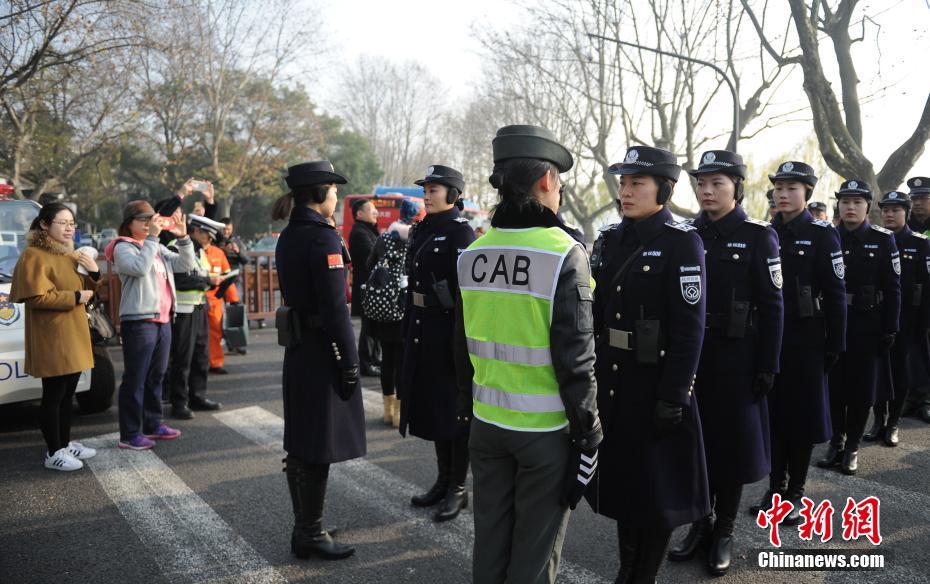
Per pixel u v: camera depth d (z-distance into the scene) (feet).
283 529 11.74
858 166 39.09
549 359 6.95
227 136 105.81
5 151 56.95
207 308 19.84
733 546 11.12
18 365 15.64
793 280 12.25
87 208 102.53
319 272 9.95
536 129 7.25
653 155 8.79
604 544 11.22
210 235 20.77
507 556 7.34
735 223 10.63
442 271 12.25
